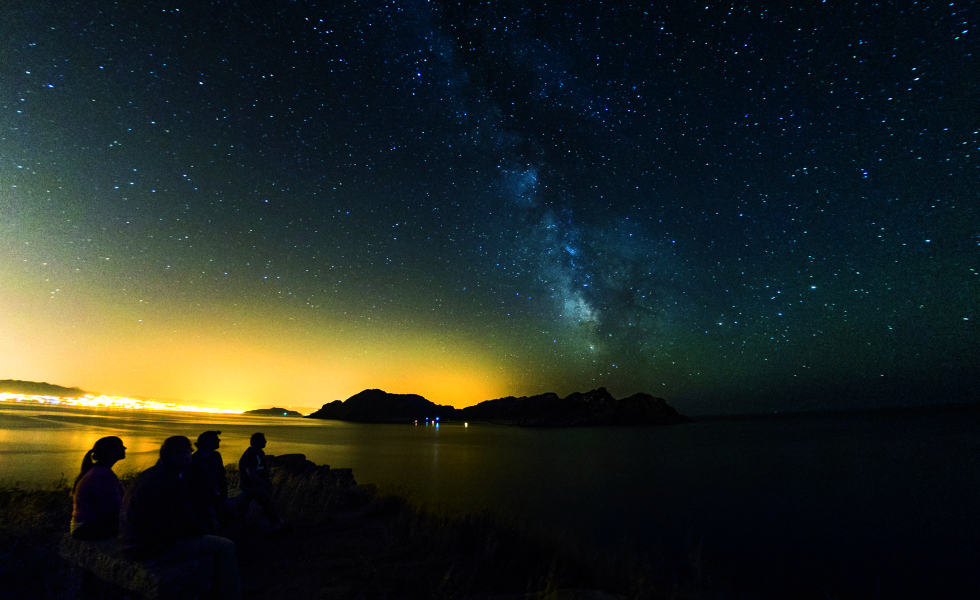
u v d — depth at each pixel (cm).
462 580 541
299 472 1259
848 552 1155
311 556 599
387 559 593
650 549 1104
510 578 564
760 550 1153
